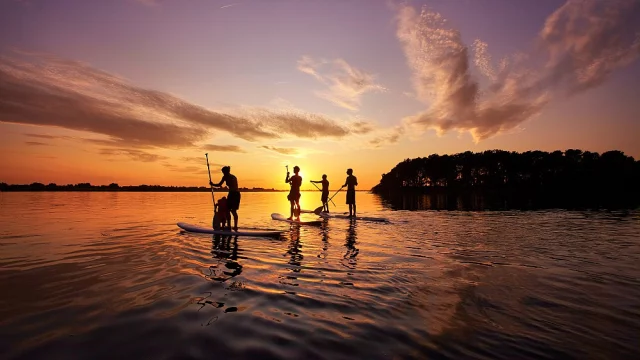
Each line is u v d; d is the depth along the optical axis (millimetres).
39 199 32406
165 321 2955
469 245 6922
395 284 4152
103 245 6730
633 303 3482
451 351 2486
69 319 2969
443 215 14750
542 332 2812
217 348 2477
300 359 2342
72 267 4859
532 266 5086
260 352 2428
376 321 3033
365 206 23562
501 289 3961
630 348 2521
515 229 9562
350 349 2504
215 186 9266
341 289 3945
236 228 9250
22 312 3123
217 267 4969
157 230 9133
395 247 6730
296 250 6391
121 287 3924
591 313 3221
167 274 4523
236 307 3332
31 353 2350
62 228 9469
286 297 3650
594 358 2379
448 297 3678
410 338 2697
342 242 7348
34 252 5953
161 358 2314
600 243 7102
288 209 19969
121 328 2795
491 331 2830
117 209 18141
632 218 12508
